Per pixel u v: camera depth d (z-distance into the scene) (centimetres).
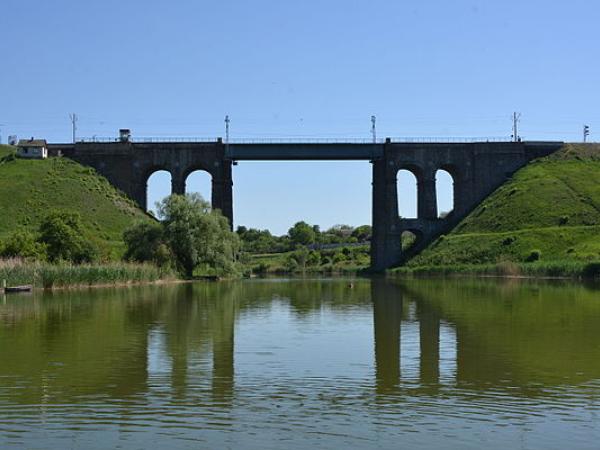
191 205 11338
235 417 2378
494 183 16512
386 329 4447
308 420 2345
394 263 15700
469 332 4275
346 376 2989
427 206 16025
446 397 2636
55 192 14888
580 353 3506
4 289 7819
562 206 14812
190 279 11200
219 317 5141
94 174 15862
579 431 2225
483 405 2522
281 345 3791
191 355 3466
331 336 4119
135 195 15812
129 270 9562
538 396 2647
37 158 16125
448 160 16200
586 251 12450
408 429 2250
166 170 15850
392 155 15850
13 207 14212
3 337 4059
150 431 2231
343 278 13012
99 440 2148
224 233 11681
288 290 8581
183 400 2588
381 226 15862
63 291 8000
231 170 15588
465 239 14600
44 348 3662
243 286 9650
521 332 4256
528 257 12912
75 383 2848
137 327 4534
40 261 9150
